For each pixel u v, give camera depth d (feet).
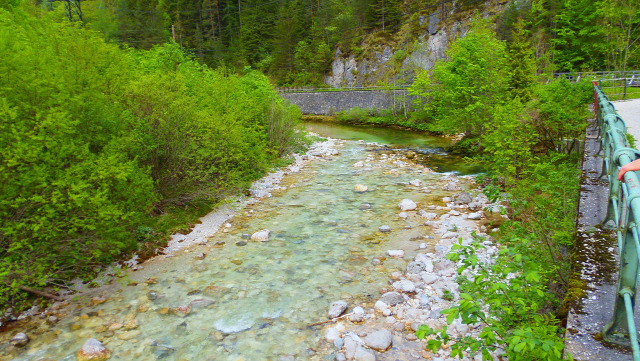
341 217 33.04
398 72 164.04
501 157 31.83
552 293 15.87
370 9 198.18
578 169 23.98
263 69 221.66
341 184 44.32
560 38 109.70
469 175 46.93
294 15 226.17
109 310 19.26
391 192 40.45
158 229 28.58
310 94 156.76
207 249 26.71
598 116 28.68
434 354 15.51
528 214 21.84
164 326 17.98
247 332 17.46
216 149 35.04
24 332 17.49
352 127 111.55
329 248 26.66
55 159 19.11
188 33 238.27
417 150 66.49
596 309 10.18
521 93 62.49
